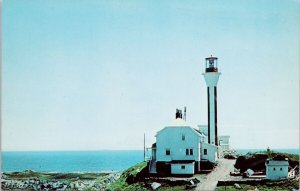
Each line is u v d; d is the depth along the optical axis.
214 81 88.62
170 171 78.44
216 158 81.75
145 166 83.81
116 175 86.31
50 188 82.50
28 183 85.81
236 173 76.56
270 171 73.00
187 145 79.56
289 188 70.25
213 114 88.69
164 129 80.25
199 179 75.06
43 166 158.75
